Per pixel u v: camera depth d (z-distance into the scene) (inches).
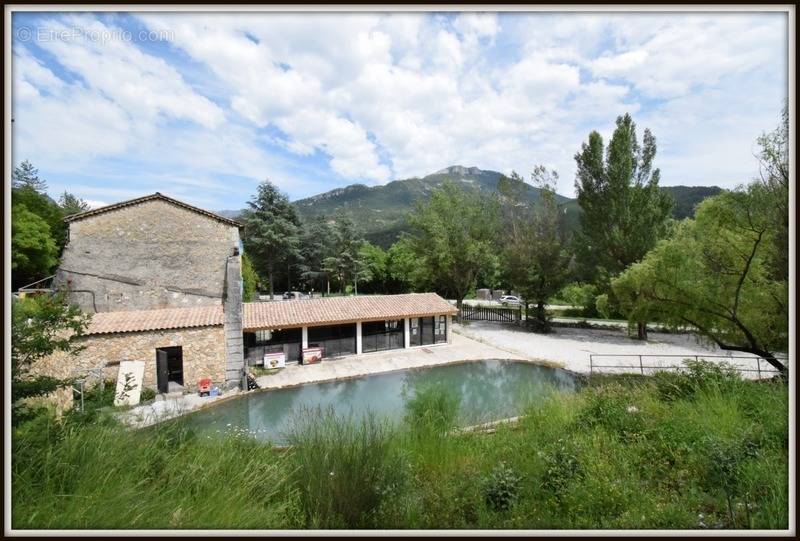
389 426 255.6
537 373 641.0
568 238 1001.5
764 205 391.5
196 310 599.8
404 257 1881.2
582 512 156.4
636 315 551.2
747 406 257.0
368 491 164.7
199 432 240.2
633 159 874.8
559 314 1272.1
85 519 119.0
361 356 744.3
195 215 667.4
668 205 869.8
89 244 615.8
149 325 539.2
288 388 570.3
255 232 1798.7
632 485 172.1
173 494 144.6
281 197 1947.6
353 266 1951.3
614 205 868.6
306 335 709.9
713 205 449.7
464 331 995.9
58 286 598.2
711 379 308.2
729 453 176.2
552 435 245.8
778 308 409.7
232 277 621.0
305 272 1969.7
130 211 636.7
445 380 612.4
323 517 153.3
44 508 120.4
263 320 676.1
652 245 845.8
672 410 267.1
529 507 162.9
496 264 1163.9
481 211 1164.5
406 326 800.3
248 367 647.8
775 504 143.8
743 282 432.1
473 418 341.1
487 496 172.1
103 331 511.2
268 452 202.2
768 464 167.9
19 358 181.6
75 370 489.7
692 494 162.6
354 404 500.1
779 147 359.9
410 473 192.1
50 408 193.2
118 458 153.0
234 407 503.5
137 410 464.1
